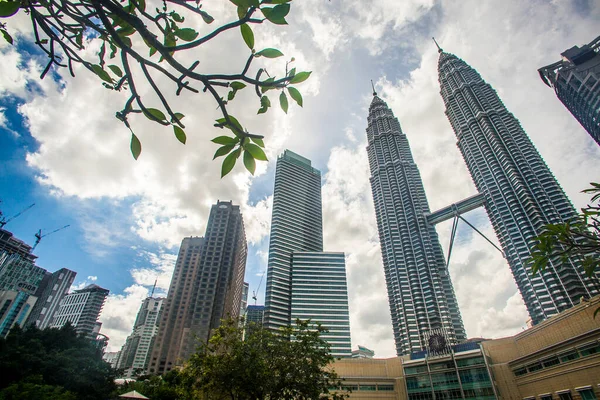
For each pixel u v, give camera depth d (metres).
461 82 190.62
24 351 39.25
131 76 2.16
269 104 2.32
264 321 139.25
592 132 123.38
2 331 131.50
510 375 58.00
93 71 2.63
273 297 146.00
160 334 118.56
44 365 38.03
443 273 146.38
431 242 155.12
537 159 138.62
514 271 125.56
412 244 156.62
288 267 161.25
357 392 70.69
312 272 156.25
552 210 121.88
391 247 161.50
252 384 24.02
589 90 115.06
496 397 57.75
